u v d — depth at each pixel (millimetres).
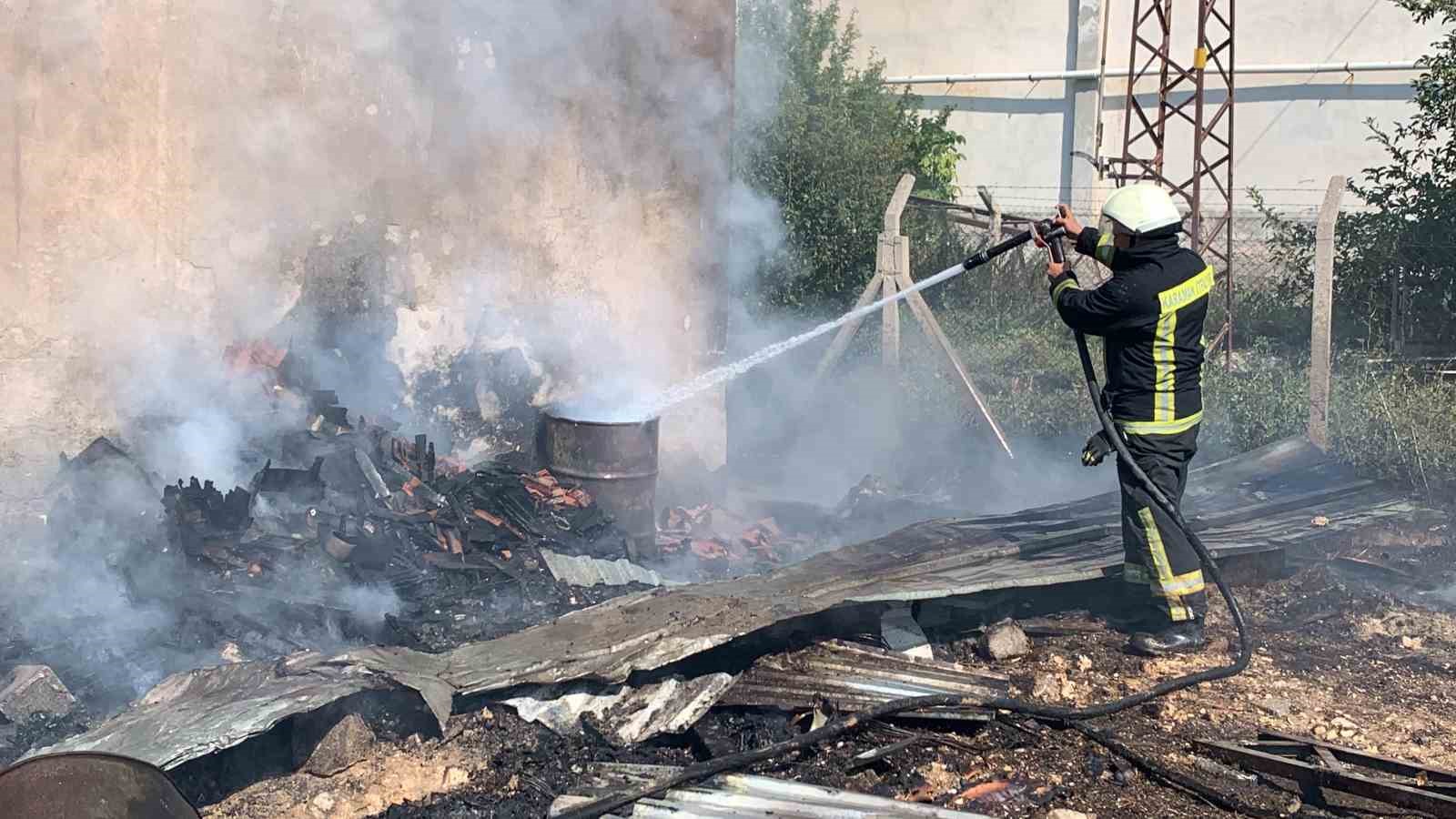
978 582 5660
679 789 4242
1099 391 5871
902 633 5516
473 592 5863
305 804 4230
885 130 16109
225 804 4223
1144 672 5547
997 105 19703
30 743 4391
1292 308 13938
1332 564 6996
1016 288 15055
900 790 4371
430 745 4609
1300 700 5258
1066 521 6930
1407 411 9031
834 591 5508
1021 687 5312
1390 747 4797
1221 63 18172
